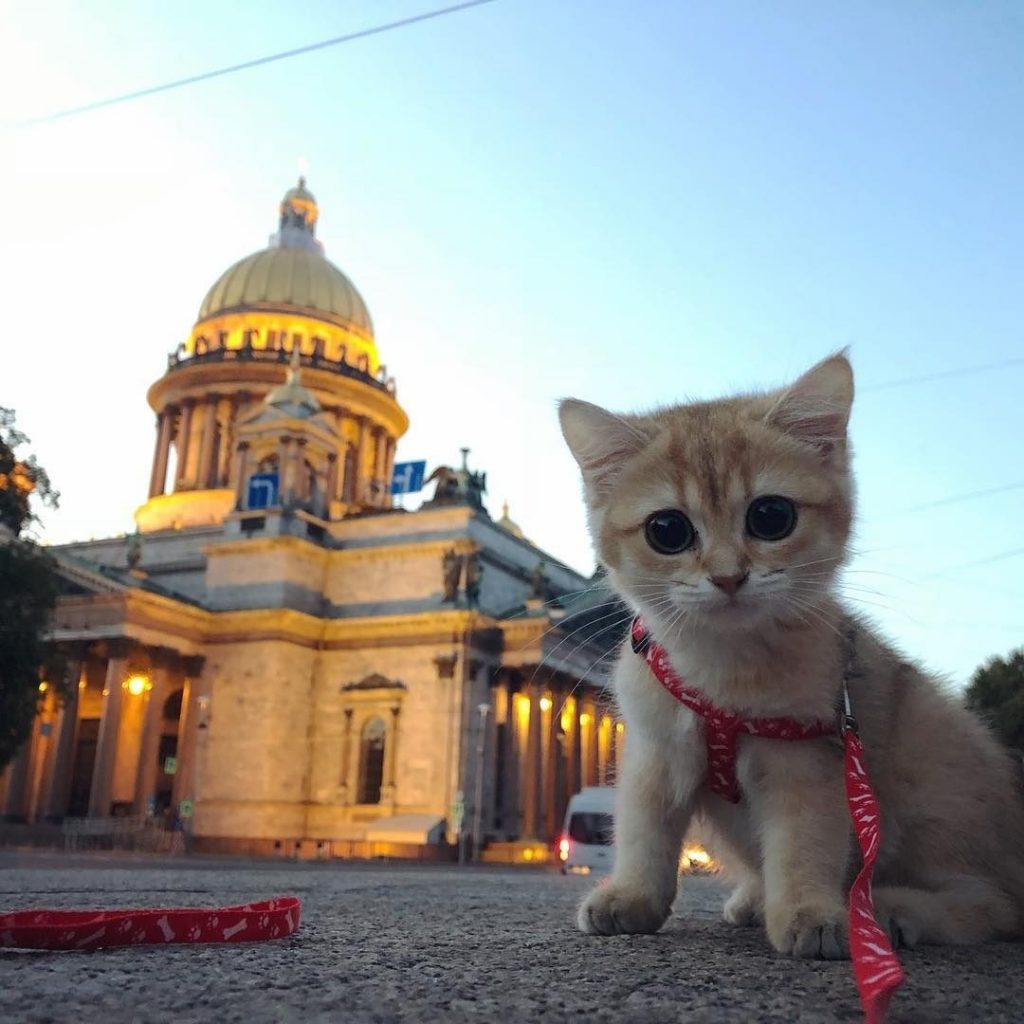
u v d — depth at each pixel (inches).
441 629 3373.5
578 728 3560.5
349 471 4571.9
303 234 5167.3
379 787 3376.0
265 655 3410.4
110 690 3240.7
